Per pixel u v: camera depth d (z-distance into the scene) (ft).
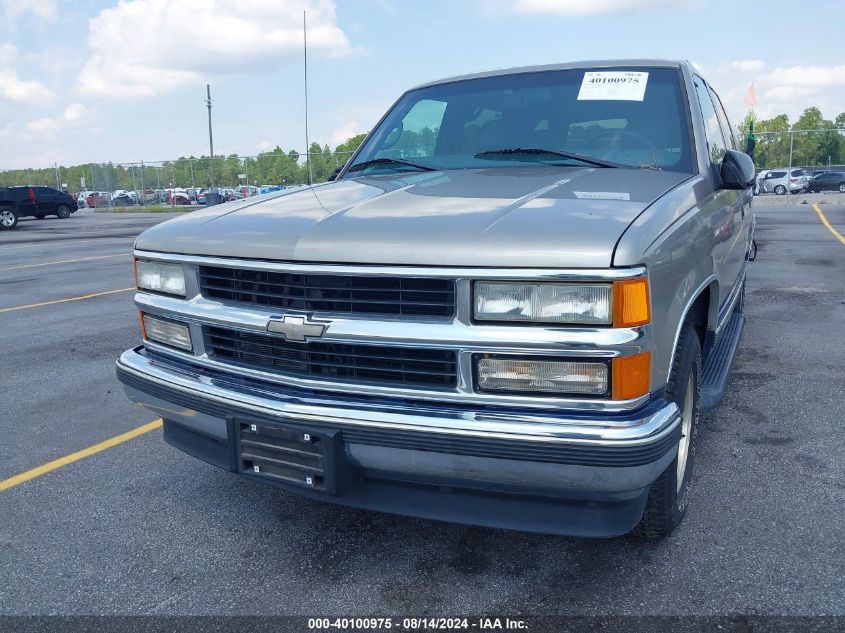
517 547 9.25
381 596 8.29
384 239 7.59
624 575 8.52
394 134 13.20
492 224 7.51
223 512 10.52
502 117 12.17
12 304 28.45
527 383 7.18
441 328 7.32
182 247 9.13
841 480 10.83
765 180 114.62
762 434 12.73
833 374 16.16
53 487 11.50
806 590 8.11
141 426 14.26
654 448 6.97
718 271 10.55
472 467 7.30
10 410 15.33
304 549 9.41
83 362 19.16
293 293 8.10
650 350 7.20
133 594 8.48
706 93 13.26
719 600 7.97
